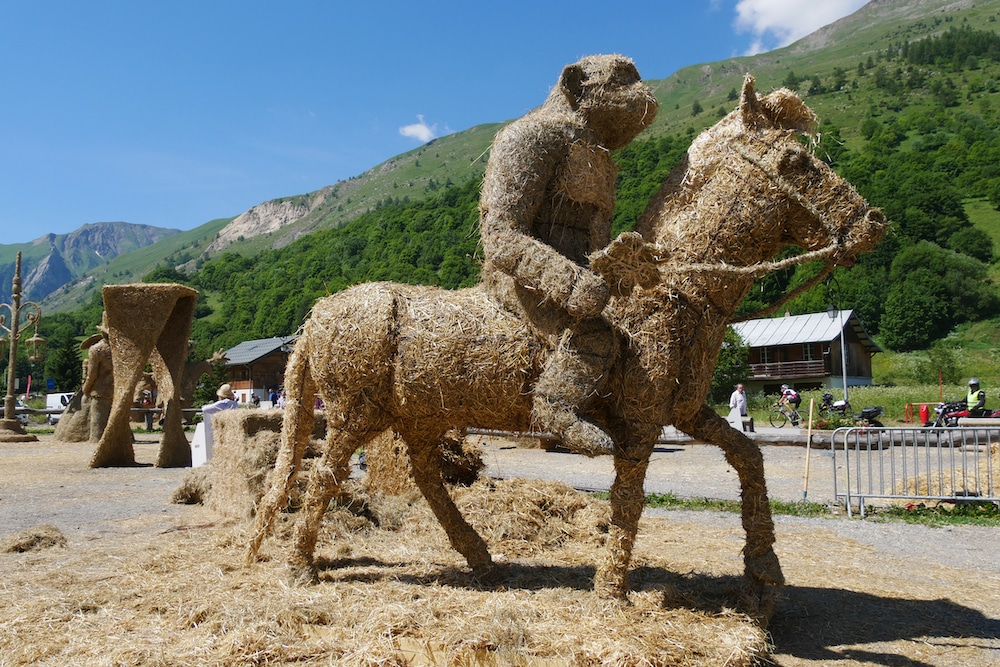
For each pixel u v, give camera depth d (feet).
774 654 12.67
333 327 13.96
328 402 14.19
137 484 33.12
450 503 15.33
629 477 12.40
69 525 22.88
